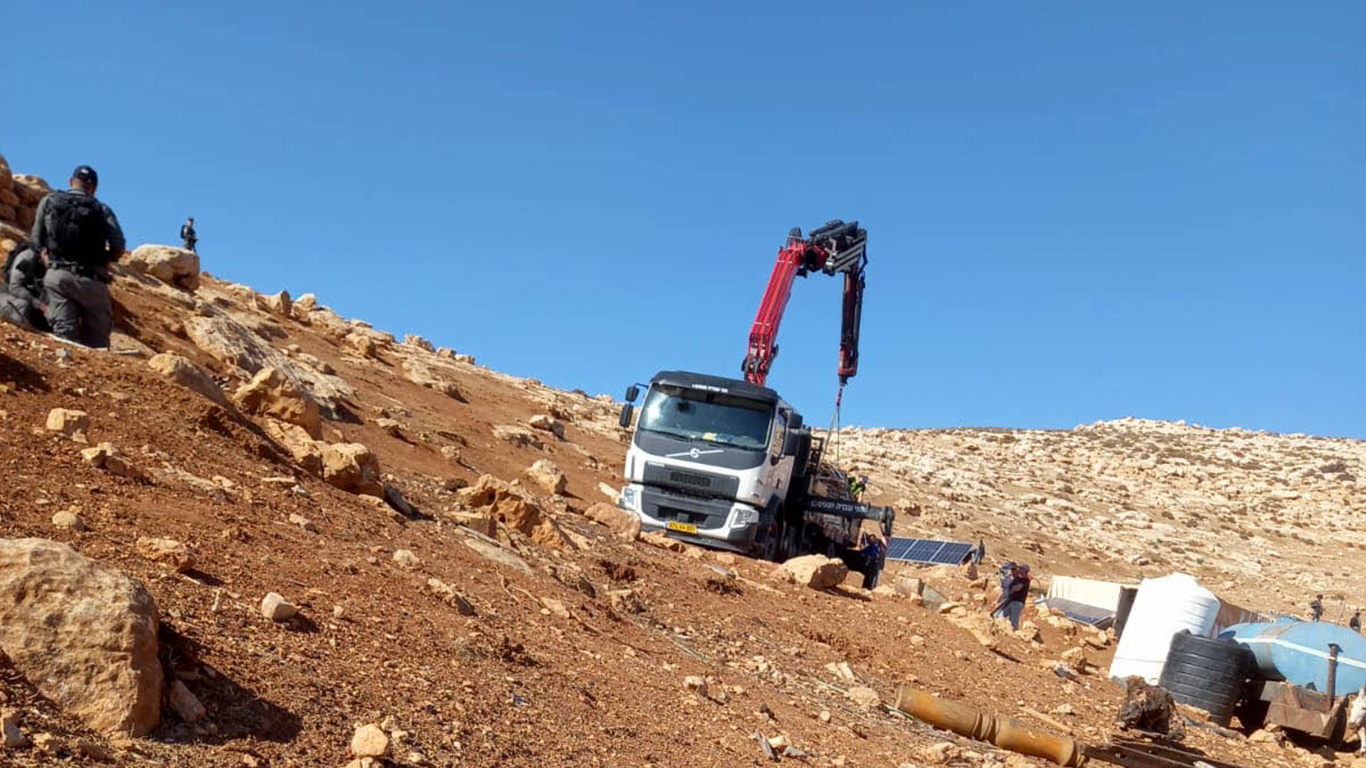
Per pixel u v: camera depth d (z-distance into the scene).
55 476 7.07
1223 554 50.38
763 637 12.38
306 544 7.83
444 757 5.17
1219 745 14.06
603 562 13.03
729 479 18.91
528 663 7.23
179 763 4.21
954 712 10.77
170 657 4.90
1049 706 13.68
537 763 5.58
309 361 22.84
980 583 30.00
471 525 11.76
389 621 6.79
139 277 20.08
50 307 11.23
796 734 8.41
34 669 4.20
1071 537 47.06
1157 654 17.47
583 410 36.81
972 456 65.38
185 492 7.92
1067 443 78.25
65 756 3.89
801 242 26.05
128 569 5.82
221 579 6.29
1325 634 15.99
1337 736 15.46
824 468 23.23
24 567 4.42
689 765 6.51
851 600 16.56
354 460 10.92
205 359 17.12
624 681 7.91
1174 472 69.50
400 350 33.34
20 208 18.28
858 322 27.05
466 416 25.30
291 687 5.21
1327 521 60.50
